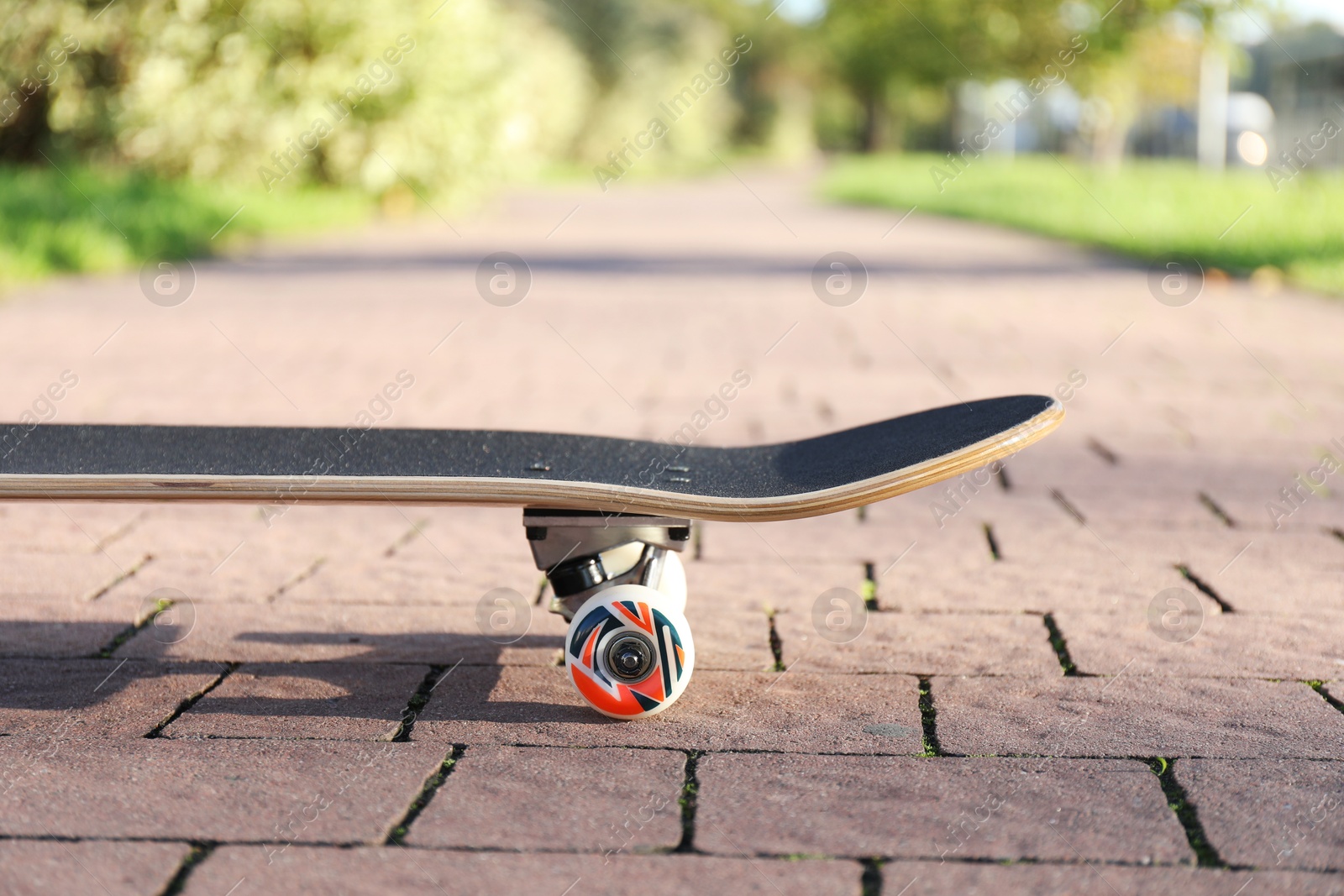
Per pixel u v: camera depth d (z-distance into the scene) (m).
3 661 1.94
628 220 9.40
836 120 29.47
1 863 1.73
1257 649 1.95
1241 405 2.85
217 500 1.82
